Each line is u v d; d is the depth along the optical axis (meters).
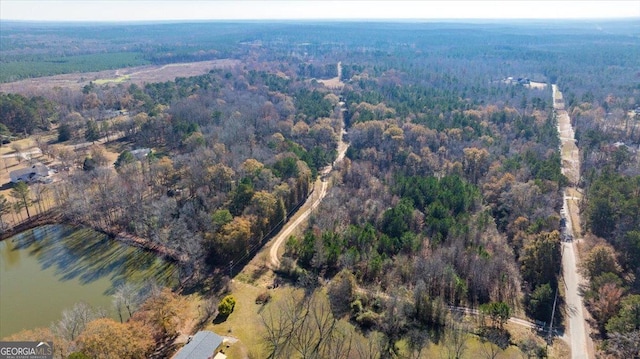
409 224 130.38
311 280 109.38
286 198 146.00
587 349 89.75
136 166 164.00
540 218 125.19
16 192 142.00
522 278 111.69
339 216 136.12
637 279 106.25
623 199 125.50
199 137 187.62
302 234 130.50
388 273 111.31
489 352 88.19
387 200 145.50
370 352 83.25
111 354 72.44
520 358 86.62
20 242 133.38
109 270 119.69
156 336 87.75
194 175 151.38
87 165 172.38
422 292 97.00
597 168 173.00
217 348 84.62
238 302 103.62
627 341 82.25
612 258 106.44
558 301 103.81
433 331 94.25
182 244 121.25
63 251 129.00
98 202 143.38
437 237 121.06
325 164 192.00
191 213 132.50
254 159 164.00
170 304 90.69
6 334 94.25
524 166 161.12
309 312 98.88
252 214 129.00
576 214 144.25
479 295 106.25
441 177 164.75
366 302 100.81
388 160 185.50
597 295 98.88
